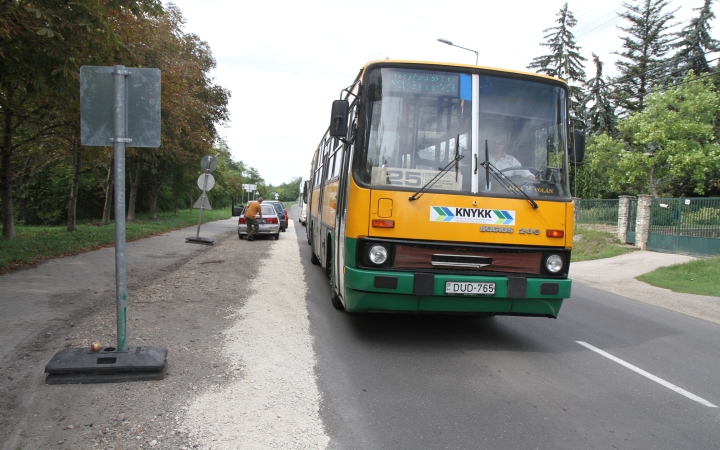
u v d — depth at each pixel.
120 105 4.63
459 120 6.01
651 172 28.83
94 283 9.51
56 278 9.80
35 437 3.61
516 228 5.89
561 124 6.25
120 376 4.63
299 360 5.46
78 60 9.42
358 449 3.59
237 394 4.44
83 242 15.90
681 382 5.41
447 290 5.65
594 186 37.25
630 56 44.59
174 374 4.86
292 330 6.68
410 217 5.74
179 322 6.82
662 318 9.23
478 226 5.82
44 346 5.64
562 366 5.78
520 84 6.20
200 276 10.97
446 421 4.12
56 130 15.90
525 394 4.82
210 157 18.88
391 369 5.36
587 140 38.44
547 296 5.83
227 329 6.55
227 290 9.34
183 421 3.89
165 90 18.56
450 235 5.78
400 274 5.62
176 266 12.65
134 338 5.97
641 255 19.27
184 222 32.78
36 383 4.55
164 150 25.28
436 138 5.95
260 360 5.38
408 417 4.17
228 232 27.50
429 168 5.88
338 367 5.33
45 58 8.63
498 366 5.64
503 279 5.73
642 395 4.95
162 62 19.83
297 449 3.54
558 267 5.99
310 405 4.29
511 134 6.09
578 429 4.09
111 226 24.06
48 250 13.33
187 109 23.80
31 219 35.47
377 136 5.89
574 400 4.73
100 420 3.88
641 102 43.19
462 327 7.38
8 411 4.04
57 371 4.53
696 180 28.11
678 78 39.81
